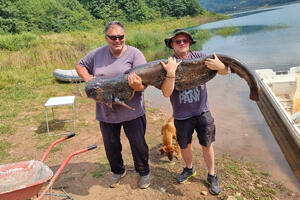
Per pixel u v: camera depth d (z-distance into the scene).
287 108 7.61
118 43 3.25
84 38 33.00
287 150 5.42
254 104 8.44
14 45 21.08
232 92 9.73
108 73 3.41
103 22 63.28
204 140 3.68
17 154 5.53
